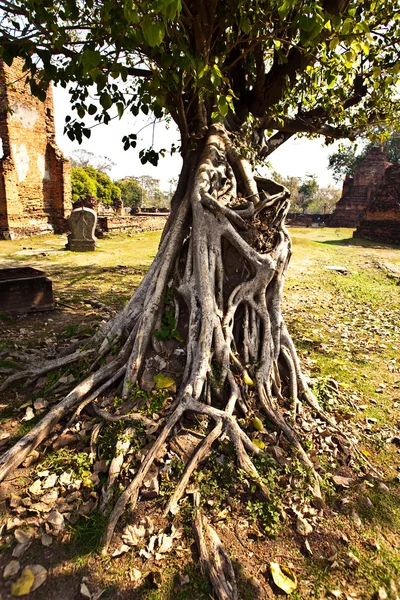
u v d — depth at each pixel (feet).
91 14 14.35
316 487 9.58
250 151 16.88
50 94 64.13
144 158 16.01
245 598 7.11
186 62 10.14
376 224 88.02
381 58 19.38
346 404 14.12
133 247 52.95
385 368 18.10
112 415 10.73
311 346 20.10
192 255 13.62
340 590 7.42
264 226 14.37
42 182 65.57
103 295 27.14
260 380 12.08
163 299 13.28
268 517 8.71
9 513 8.49
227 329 12.46
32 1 10.37
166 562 7.64
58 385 13.04
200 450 9.59
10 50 11.12
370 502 9.57
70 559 7.61
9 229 57.93
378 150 132.36
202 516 8.51
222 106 10.27
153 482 9.07
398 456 11.65
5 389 13.32
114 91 12.61
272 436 10.77
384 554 8.25
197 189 13.99
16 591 6.91
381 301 32.17
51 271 35.17
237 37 14.35
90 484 9.12
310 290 33.19
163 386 11.39
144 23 7.44
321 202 235.40
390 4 16.65
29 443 9.77
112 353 13.17
